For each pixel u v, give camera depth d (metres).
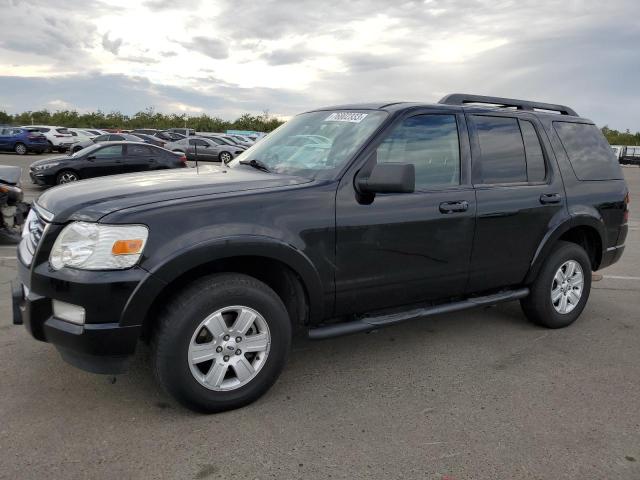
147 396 3.37
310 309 3.42
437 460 2.79
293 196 3.26
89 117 61.50
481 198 4.04
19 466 2.65
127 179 3.51
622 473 2.71
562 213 4.57
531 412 3.31
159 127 61.19
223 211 3.04
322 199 3.35
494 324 4.93
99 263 2.79
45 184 15.12
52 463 2.68
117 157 15.87
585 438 3.03
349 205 3.44
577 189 4.72
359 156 3.54
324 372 3.81
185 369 2.99
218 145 28.67
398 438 2.98
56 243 2.90
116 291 2.79
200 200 3.02
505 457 2.83
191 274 3.18
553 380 3.77
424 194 3.77
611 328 4.90
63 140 33.53
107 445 2.84
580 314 5.10
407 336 4.56
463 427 3.11
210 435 2.96
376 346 4.32
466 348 4.32
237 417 3.16
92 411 3.18
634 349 4.39
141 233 2.83
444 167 3.93
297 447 2.87
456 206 3.88
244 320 3.15
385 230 3.57
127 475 2.61
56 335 2.88
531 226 4.37
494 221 4.12
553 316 4.71
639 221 12.25
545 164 4.56
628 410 3.36
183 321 2.95
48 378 3.56
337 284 3.46
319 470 2.68
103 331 2.80
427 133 3.88
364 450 2.86
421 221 3.72
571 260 4.76
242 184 3.31
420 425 3.12
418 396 3.48
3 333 4.30
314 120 4.22
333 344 4.34
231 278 3.10
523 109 4.69
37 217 3.23
